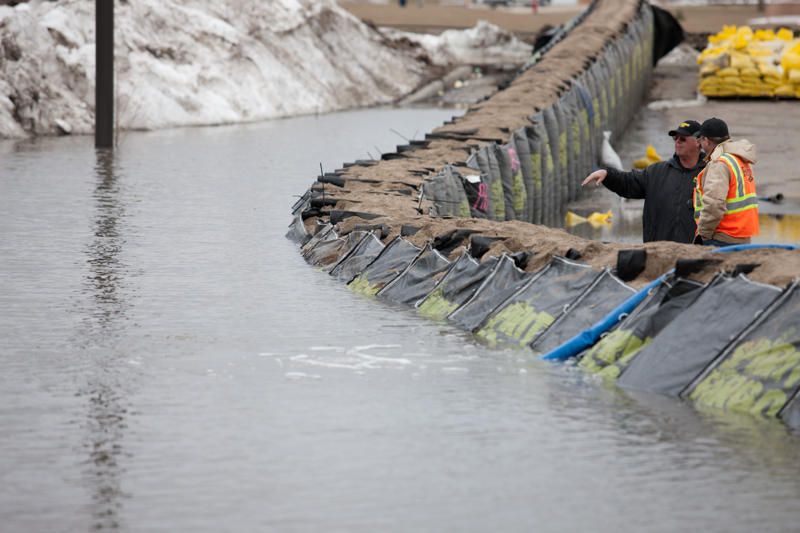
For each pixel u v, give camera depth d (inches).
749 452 912.3
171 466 887.7
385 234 1659.7
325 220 1881.2
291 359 1192.8
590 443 936.9
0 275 1603.1
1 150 3243.1
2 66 3809.1
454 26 7440.9
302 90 5027.1
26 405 1034.1
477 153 2214.6
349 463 894.4
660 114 4510.3
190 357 1196.5
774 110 4453.7
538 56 3875.5
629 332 1160.2
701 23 7810.0
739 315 1082.1
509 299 1338.6
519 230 1567.4
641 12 5068.9
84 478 863.1
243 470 879.1
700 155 1542.8
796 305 1051.3
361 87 5516.7
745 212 1402.6
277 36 5172.2
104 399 1052.5
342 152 3358.8
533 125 2556.6
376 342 1267.2
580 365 1172.5
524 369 1160.8
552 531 768.3
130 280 1583.4
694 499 819.4
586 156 3159.5
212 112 4350.4
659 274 1258.6
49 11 4148.6
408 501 819.4
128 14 4431.6
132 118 4052.7
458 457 906.1
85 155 3157.0
